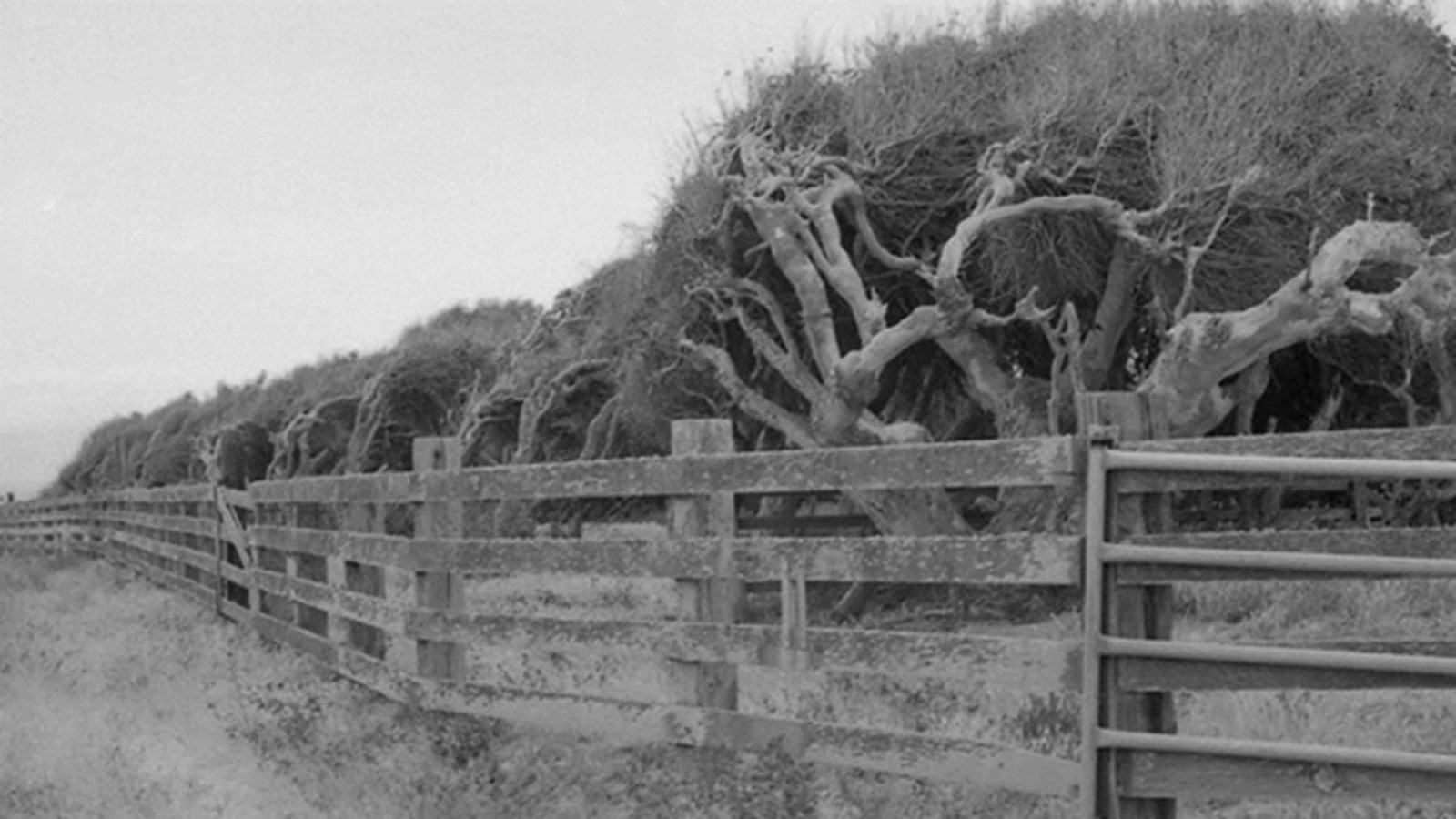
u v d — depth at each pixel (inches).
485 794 323.3
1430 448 236.7
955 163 786.8
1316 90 730.2
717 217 831.1
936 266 789.9
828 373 743.7
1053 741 281.7
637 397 976.3
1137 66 743.7
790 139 797.9
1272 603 444.1
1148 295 782.5
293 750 390.6
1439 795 206.7
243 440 2074.3
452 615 399.5
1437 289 601.9
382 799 324.8
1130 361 812.0
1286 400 861.8
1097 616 221.1
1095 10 823.7
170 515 1014.4
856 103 781.3
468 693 389.1
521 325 1750.7
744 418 949.2
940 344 737.0
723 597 314.0
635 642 331.3
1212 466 213.6
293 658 582.6
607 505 1107.9
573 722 348.2
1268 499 537.0
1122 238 705.6
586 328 1290.6
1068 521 528.7
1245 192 690.2
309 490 555.5
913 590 695.1
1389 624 387.5
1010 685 246.8
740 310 829.8
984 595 650.2
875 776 304.0
